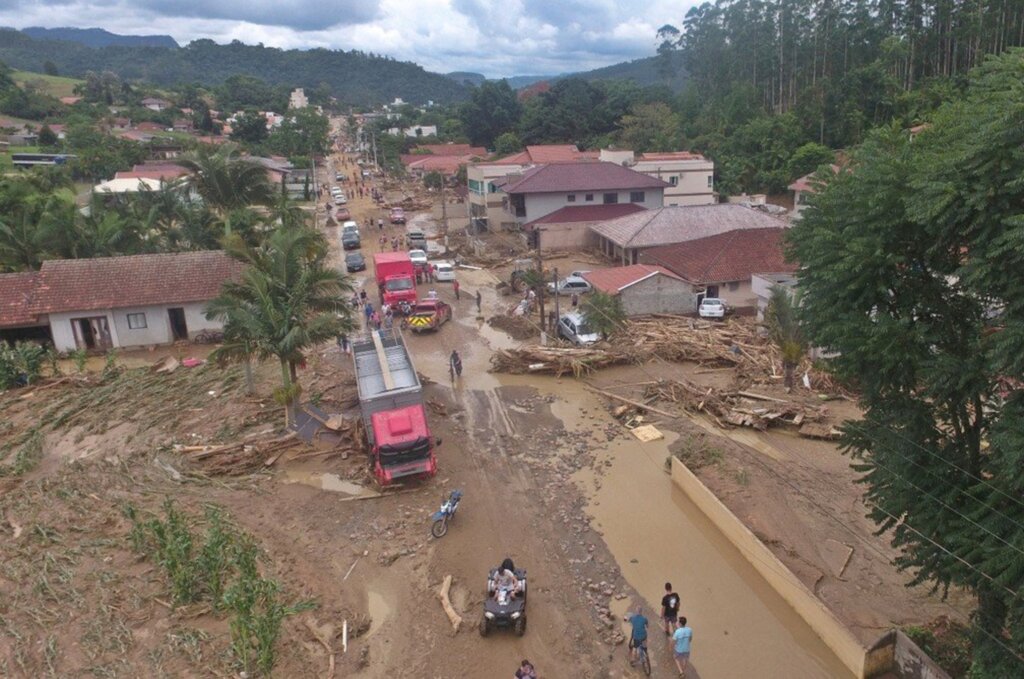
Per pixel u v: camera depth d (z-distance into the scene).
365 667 16.97
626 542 21.83
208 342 41.59
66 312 39.31
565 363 35.25
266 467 26.66
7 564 20.67
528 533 22.28
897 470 15.62
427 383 34.78
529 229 64.44
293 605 18.80
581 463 26.73
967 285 13.57
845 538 21.14
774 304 32.75
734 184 82.25
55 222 45.94
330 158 161.62
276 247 29.78
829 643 17.19
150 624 18.16
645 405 31.34
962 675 15.32
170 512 20.41
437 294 51.44
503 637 17.89
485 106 139.62
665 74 150.12
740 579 20.03
